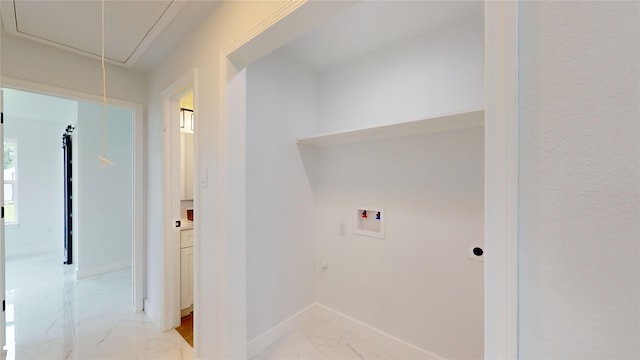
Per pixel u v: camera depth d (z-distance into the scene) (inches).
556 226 19.2
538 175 19.9
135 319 93.4
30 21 65.7
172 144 88.8
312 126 96.1
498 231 21.3
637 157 16.5
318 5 41.6
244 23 53.6
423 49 73.0
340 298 90.7
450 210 67.7
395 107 78.5
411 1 60.6
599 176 17.7
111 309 100.9
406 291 75.2
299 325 90.2
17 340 80.4
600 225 17.7
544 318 19.7
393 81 79.0
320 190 97.1
